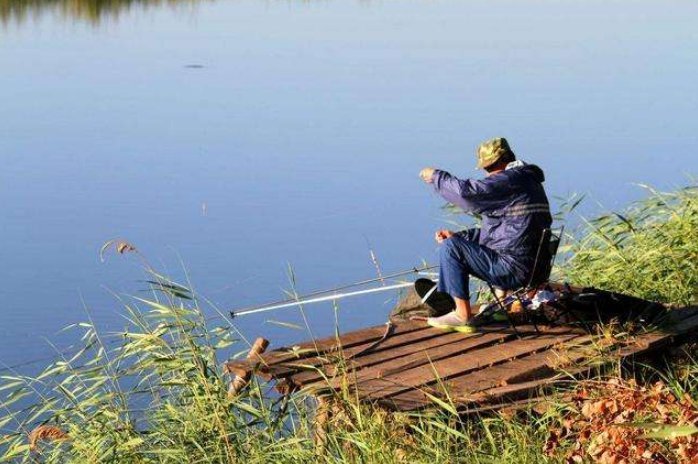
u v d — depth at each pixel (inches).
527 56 2202.3
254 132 1558.8
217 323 406.3
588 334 364.5
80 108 1801.2
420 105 1724.9
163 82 2031.3
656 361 360.2
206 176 1295.5
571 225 501.4
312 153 1405.0
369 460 286.2
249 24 2829.7
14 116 1737.2
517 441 289.1
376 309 746.8
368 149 1413.6
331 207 1118.4
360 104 1750.7
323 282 850.1
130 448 319.6
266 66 2169.0
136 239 1024.9
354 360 342.0
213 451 313.6
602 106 1667.1
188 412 332.8
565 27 2647.6
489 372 334.6
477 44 2393.0
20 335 709.9
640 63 2091.5
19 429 340.2
